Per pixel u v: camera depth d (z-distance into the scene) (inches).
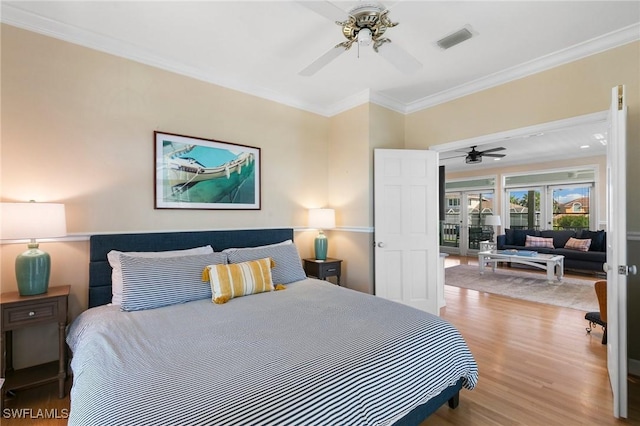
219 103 123.0
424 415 63.0
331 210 143.8
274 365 50.3
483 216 330.0
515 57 107.9
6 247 84.7
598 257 222.7
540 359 100.0
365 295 94.0
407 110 155.3
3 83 83.4
